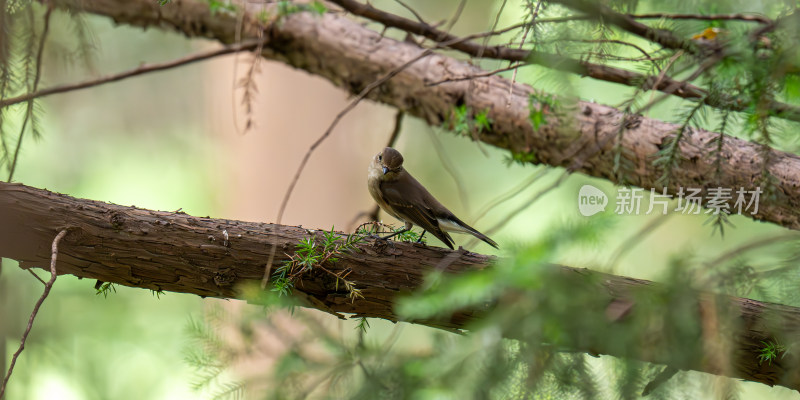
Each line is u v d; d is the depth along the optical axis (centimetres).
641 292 450
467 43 830
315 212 1906
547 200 1605
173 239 666
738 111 647
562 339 446
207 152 2589
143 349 1917
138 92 2631
